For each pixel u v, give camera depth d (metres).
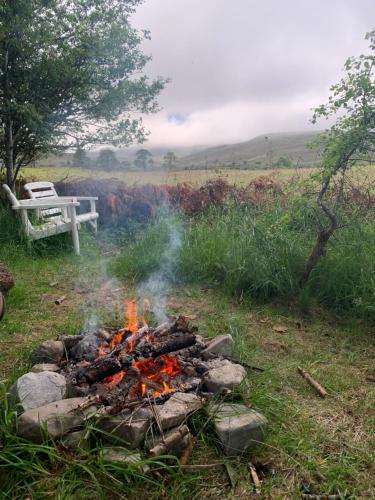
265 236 5.14
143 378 2.71
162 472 2.19
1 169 8.16
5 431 2.22
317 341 3.88
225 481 2.19
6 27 6.60
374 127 3.96
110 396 2.51
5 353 3.43
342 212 5.43
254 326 4.17
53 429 2.23
